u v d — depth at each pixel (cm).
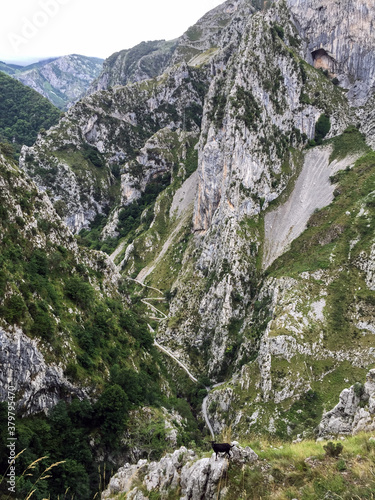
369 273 12044
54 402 5772
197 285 18125
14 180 7862
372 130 18325
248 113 18125
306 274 13038
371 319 10969
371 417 3591
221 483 2678
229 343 14500
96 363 6931
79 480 5075
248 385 11494
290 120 19888
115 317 9350
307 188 17750
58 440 5400
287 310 12100
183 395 13512
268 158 18450
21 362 5253
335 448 2722
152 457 6031
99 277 10300
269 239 16825
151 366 9581
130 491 3456
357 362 10288
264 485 2602
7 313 5259
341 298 11906
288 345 11162
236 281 15738
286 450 2944
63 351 6188
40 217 8094
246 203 17538
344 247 13388
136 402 7262
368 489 2270
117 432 6222
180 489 3019
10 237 6744
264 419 10144
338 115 19912
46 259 7400
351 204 15075
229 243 16688
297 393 10262
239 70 18838
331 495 2336
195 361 15338
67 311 7244
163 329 16988
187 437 7500
